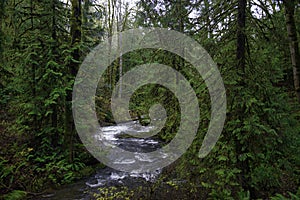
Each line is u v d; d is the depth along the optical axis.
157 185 6.39
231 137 4.81
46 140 8.24
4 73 7.03
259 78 4.84
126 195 6.35
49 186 6.92
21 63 8.17
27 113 8.48
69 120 8.27
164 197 5.80
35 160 7.57
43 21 8.57
